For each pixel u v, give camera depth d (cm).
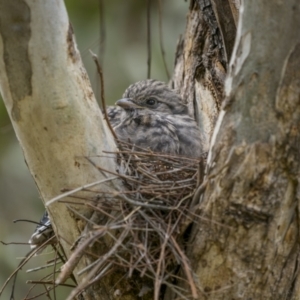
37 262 1510
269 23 813
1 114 1620
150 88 1195
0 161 1656
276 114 813
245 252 832
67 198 879
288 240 840
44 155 879
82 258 877
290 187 821
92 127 885
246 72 824
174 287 830
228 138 830
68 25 874
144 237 818
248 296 845
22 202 1656
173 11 1636
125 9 1628
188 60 1248
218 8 1035
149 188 873
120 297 886
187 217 837
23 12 845
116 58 1600
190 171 938
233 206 821
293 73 811
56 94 862
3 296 1485
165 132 1110
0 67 858
